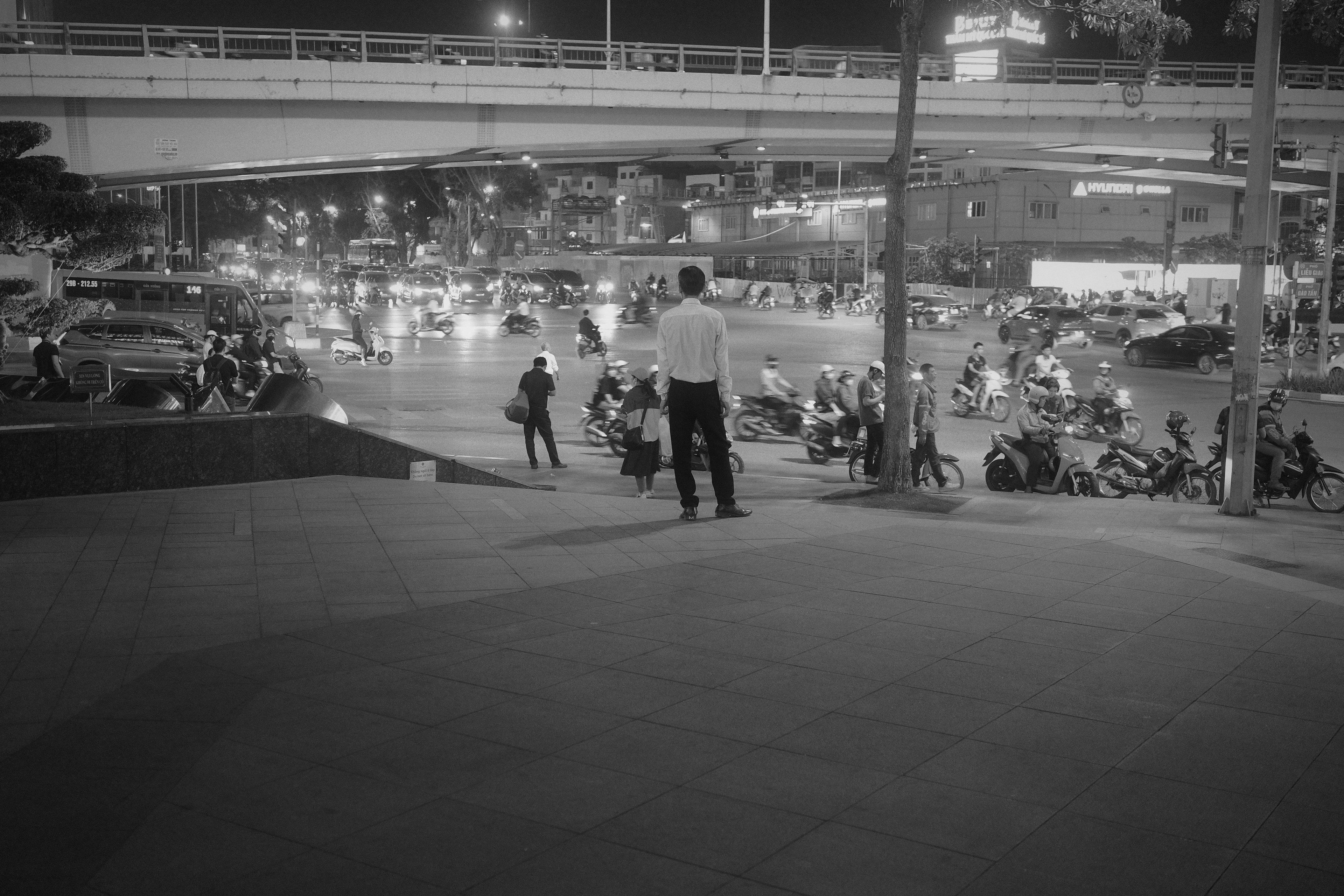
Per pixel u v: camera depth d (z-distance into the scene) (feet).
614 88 137.90
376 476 38.37
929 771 13.92
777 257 271.49
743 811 12.77
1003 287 220.84
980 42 212.43
